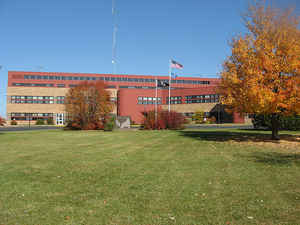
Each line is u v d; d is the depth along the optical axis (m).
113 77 78.38
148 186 6.64
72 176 7.80
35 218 4.67
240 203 5.36
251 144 14.92
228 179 7.26
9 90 71.44
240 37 16.42
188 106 64.00
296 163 9.39
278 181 6.97
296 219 4.55
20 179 7.45
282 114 15.64
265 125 26.80
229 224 4.38
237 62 16.33
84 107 34.97
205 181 7.08
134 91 66.75
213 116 58.03
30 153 12.64
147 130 31.48
